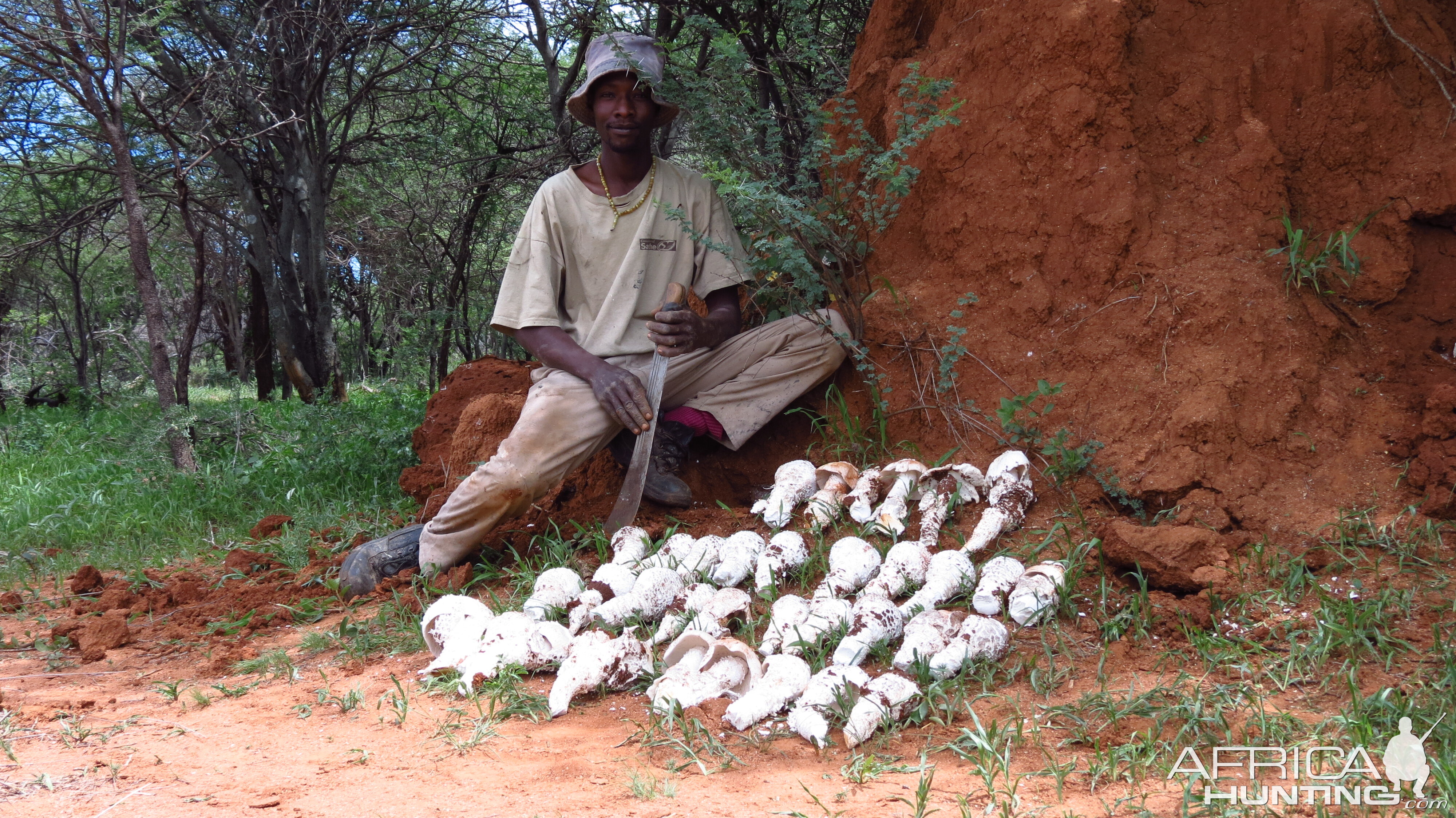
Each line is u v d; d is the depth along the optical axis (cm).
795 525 464
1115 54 468
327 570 500
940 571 385
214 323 2047
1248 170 458
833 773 283
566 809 259
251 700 358
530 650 359
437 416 647
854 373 525
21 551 599
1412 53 463
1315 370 427
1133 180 462
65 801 269
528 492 462
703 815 254
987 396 478
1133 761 272
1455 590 355
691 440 509
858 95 572
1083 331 461
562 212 488
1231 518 404
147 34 855
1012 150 489
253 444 827
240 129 1198
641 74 476
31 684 384
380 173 1372
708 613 378
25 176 1212
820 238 506
